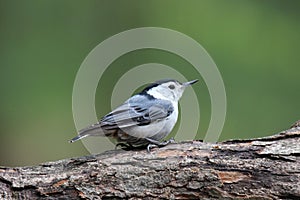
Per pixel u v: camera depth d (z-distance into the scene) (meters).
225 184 5.69
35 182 6.00
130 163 6.01
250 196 5.60
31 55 13.62
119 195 5.84
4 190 5.98
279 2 13.81
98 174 5.96
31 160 12.62
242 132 11.88
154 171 5.89
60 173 6.09
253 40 13.31
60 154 12.69
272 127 11.93
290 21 13.55
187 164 5.88
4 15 13.88
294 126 6.41
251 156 5.83
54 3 14.27
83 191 5.89
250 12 13.75
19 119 12.87
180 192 5.78
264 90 12.48
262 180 5.62
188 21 13.75
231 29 13.46
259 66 12.82
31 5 14.14
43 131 12.77
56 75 13.40
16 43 13.73
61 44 13.86
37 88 13.20
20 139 12.72
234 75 12.65
